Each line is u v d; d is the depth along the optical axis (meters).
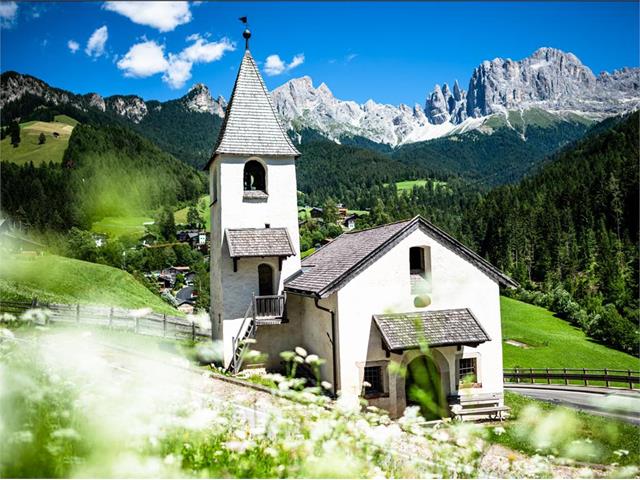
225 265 23.41
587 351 53.28
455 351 19.34
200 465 5.02
